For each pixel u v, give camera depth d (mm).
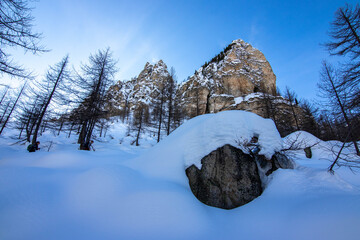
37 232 2254
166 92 20438
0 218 2373
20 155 6871
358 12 8906
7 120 20828
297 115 22781
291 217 2518
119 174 4020
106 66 14297
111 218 2717
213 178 3939
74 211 2826
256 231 2500
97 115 12516
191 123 6668
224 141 4398
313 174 3566
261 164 4289
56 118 14281
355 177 5359
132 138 26906
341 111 7566
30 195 3055
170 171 4578
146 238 2346
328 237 1882
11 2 4676
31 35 5109
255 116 5016
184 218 2840
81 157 6430
